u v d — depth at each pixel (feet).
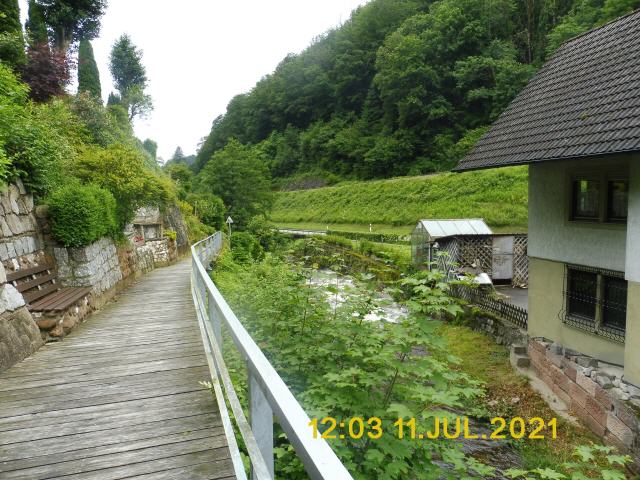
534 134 31.27
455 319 44.83
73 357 16.75
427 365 11.66
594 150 24.44
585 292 29.14
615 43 32.09
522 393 29.40
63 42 101.45
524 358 32.65
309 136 251.80
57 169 29.91
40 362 16.17
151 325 21.95
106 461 9.42
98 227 27.14
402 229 127.44
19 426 11.04
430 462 11.30
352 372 11.34
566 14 175.63
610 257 26.58
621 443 22.13
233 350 17.12
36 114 45.24
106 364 15.84
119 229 35.81
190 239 82.84
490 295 43.21
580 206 29.45
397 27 248.32
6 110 23.56
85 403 12.41
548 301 31.89
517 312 37.47
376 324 14.99
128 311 25.71
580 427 24.98
